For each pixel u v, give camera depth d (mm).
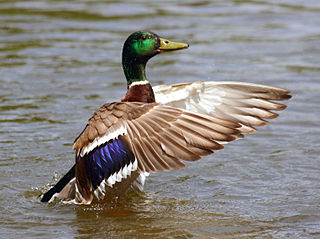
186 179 9992
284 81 15523
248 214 8461
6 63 17094
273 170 10188
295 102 14000
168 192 9445
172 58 18156
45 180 9859
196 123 7145
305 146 11297
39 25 21688
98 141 7746
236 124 7125
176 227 8023
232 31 21172
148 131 7277
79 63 17266
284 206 8711
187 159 6961
